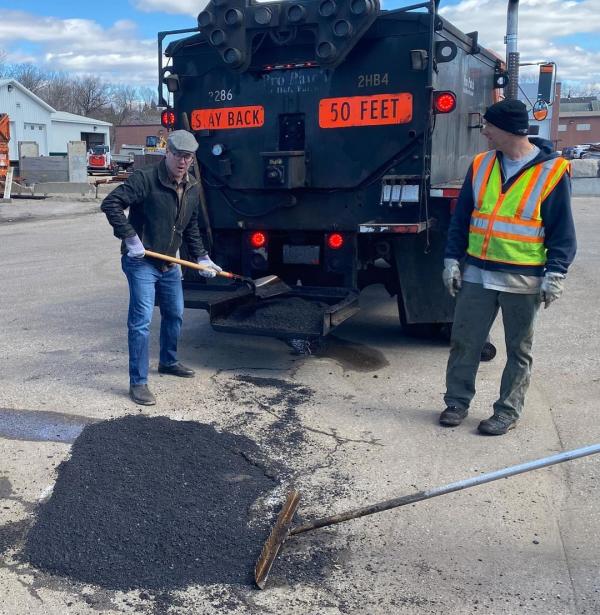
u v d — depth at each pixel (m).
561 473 4.04
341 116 5.63
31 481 3.93
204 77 6.07
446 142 5.97
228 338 6.75
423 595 3.03
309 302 5.89
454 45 5.28
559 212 4.20
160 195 4.91
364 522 3.58
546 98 10.52
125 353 6.27
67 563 3.21
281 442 4.46
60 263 11.31
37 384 5.45
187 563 3.23
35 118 46.78
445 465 4.15
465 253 4.64
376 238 5.93
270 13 5.46
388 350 6.39
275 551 3.21
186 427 4.49
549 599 2.99
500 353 6.36
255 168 6.01
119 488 3.75
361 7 5.18
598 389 5.34
